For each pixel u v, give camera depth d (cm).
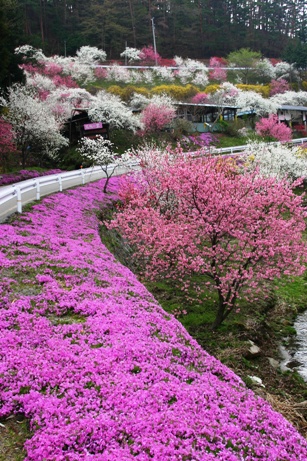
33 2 8344
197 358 846
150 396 630
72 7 9962
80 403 598
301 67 9906
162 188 1994
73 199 2270
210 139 5588
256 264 1541
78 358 710
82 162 4034
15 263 1120
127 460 495
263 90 8144
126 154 2725
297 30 11981
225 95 6844
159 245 1667
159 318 967
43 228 1608
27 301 916
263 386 1095
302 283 1991
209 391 688
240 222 1461
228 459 536
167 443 540
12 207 1814
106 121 4709
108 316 908
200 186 1460
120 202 2622
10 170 3766
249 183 1509
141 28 10350
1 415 585
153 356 763
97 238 1692
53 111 4878
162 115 5169
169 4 10844
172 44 10519
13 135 3744
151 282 1766
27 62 6400
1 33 3531
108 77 8019
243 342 1331
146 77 8338
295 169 3550
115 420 568
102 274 1209
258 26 11744
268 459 562
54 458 501
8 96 4066
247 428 624
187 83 8594
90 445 528
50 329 816
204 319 1484
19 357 696
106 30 9706
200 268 1527
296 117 7219
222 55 10894
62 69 7294
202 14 10781
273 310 1694
